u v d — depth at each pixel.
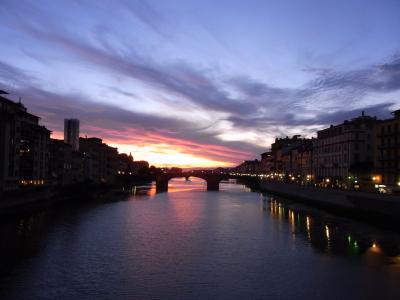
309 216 107.19
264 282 47.28
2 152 103.62
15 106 115.75
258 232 80.62
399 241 70.19
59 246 65.81
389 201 85.56
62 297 42.34
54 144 159.00
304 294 43.34
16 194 106.88
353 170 131.00
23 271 51.28
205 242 70.06
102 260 56.97
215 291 44.25
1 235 74.81
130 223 92.69
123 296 42.69
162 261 56.66
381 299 42.03
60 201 145.50
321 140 163.25
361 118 146.88
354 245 66.81
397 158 107.19
